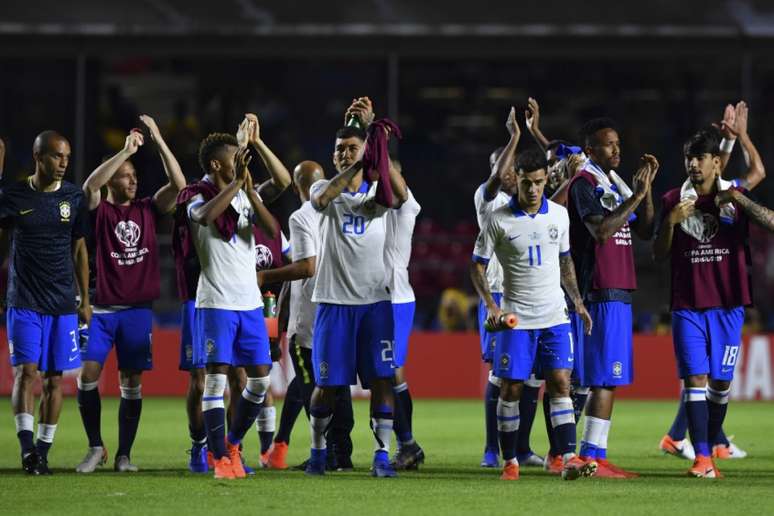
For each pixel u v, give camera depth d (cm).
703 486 3105
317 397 3347
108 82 10162
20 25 9094
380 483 3144
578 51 9344
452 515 2573
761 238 8956
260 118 10281
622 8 9125
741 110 3725
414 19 9150
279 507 2691
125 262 3628
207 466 3503
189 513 2605
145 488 3028
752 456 4103
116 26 9106
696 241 3409
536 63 10512
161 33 9169
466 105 10531
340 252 3281
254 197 3219
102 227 3625
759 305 8819
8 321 3466
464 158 10469
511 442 3288
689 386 3419
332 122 10362
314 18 9144
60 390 3488
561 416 3253
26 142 10112
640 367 7281
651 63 10450
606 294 3394
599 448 3422
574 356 3444
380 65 10419
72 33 9131
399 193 3281
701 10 9081
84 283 3581
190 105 10212
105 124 10081
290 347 3675
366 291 3281
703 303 3397
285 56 9812
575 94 10512
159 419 5631
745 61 9231
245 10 9131
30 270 3447
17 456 3988
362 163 3198
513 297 3241
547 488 3041
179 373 7331
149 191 9869
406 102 10512
